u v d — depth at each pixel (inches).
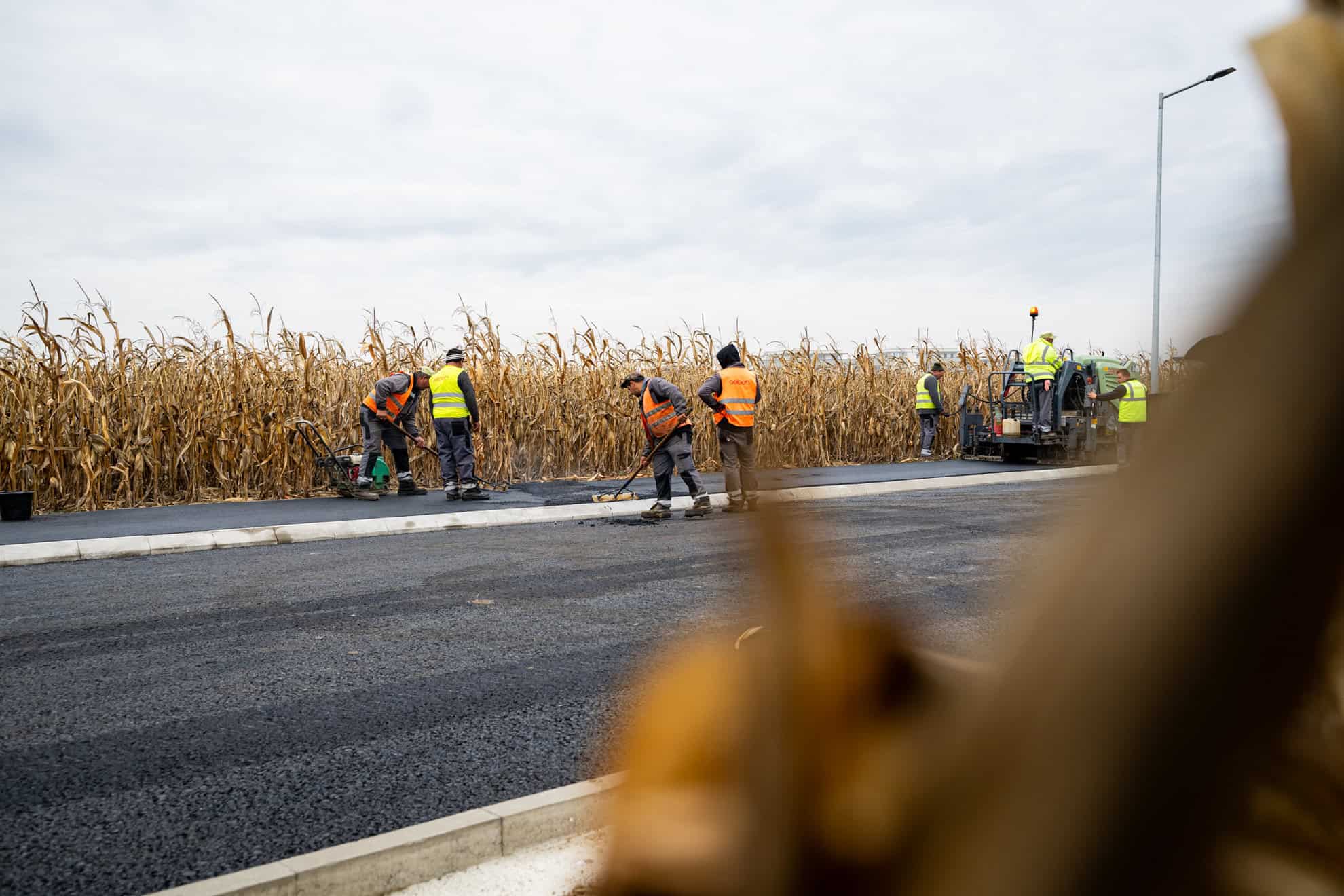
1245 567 5.0
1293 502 4.8
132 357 532.7
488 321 660.7
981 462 771.4
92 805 122.7
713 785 9.0
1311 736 5.0
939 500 497.4
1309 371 4.7
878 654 8.0
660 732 9.7
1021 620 6.2
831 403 759.7
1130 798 5.5
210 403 539.8
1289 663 5.1
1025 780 5.9
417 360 657.0
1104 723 5.6
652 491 566.3
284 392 567.2
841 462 757.9
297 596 264.1
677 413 441.1
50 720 157.9
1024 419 757.9
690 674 9.7
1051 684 5.8
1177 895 5.3
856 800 7.4
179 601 258.8
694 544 359.6
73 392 493.7
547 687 172.7
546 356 676.1
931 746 6.9
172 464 518.9
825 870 7.5
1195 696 5.2
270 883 98.2
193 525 406.9
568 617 232.2
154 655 200.2
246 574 302.0
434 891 104.5
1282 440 4.8
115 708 164.4
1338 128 4.8
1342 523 4.8
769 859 8.0
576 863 110.0
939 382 839.1
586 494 552.1
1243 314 5.0
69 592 273.9
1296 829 5.1
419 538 389.7
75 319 515.2
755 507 9.1
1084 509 5.8
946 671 7.2
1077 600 5.7
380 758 138.4
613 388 677.9
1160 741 5.4
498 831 110.7
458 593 265.0
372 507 486.3
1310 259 4.8
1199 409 5.2
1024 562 6.3
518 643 206.1
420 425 630.5
